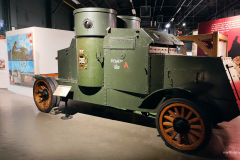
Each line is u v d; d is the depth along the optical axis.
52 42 5.78
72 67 3.66
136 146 2.50
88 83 3.17
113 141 2.63
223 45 4.33
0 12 7.08
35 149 2.39
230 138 2.78
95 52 3.10
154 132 2.96
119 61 2.89
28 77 5.62
